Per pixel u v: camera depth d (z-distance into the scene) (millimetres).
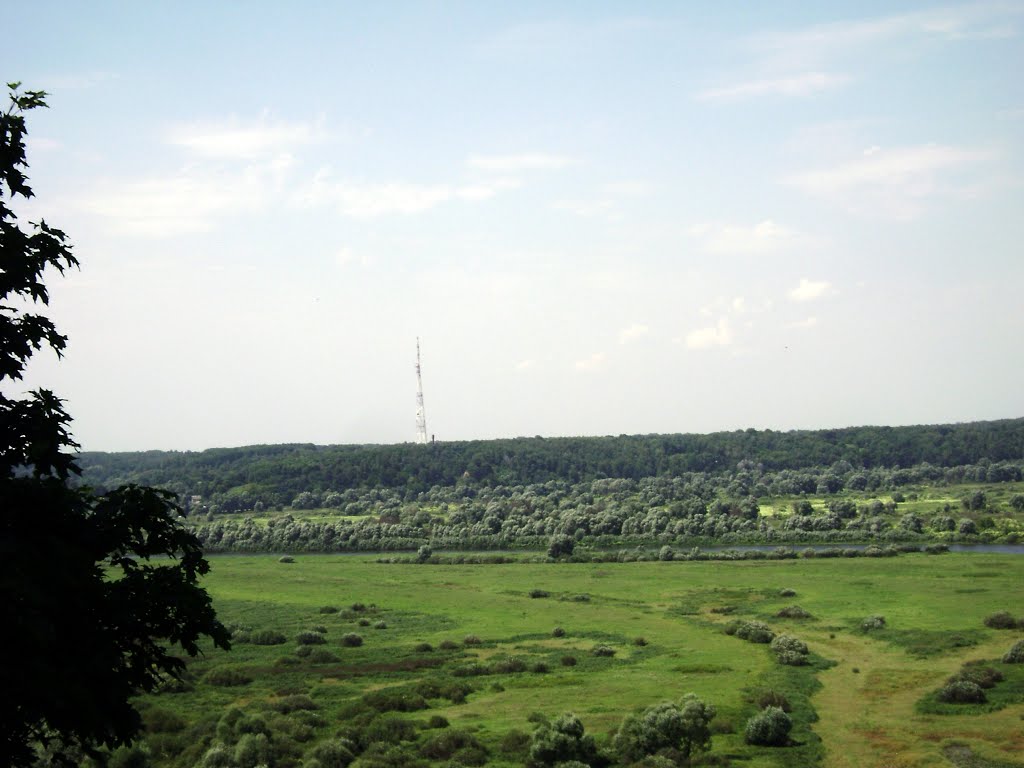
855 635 92250
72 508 18672
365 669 81688
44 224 19250
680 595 121312
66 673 16656
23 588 15555
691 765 54219
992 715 63531
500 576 143250
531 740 57344
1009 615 92312
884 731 61219
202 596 19062
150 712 63406
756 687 72625
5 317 18625
